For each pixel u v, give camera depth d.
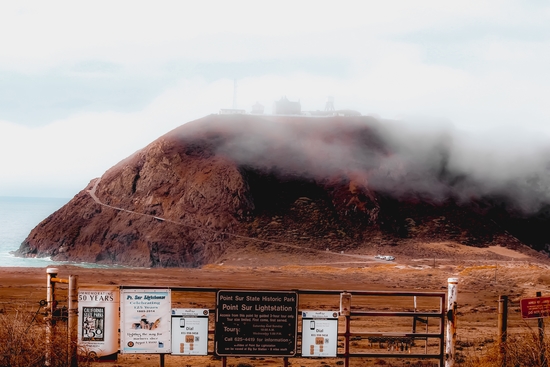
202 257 145.62
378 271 111.62
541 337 14.54
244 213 156.50
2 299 41.22
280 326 13.38
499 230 168.25
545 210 189.50
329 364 21.72
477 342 25.64
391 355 14.07
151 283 75.75
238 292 13.30
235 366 20.36
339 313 13.65
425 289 72.75
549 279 71.75
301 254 139.38
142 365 19.80
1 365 12.95
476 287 69.88
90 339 13.38
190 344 13.34
